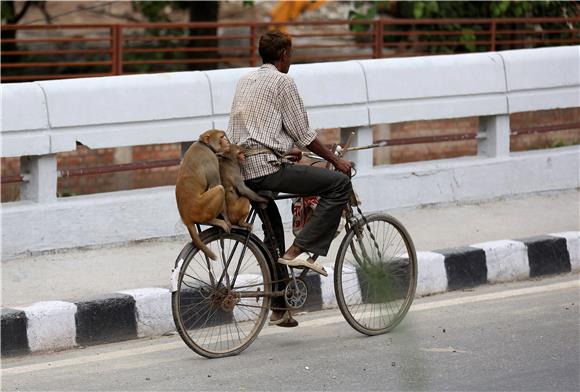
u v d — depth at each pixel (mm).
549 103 13758
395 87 12430
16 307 8812
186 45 21266
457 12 21281
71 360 8445
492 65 13203
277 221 8688
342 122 12062
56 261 10383
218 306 8445
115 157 17828
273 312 8766
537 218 12648
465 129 20125
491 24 19547
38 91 10273
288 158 8484
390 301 9281
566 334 9016
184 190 8133
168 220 11203
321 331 9242
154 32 20969
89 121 10547
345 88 12055
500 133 13469
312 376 7926
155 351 8688
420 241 11445
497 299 10297
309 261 8680
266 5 21422
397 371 8023
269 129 8344
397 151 19516
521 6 21203
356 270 9477
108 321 8977
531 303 10117
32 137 10250
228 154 8234
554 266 11367
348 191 8648
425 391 7535
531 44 21719
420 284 10430
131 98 10773
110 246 10906
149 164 11234
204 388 7648
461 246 11031
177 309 8203
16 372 8109
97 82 10633
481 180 13266
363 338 9008
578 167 14133
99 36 20609
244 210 8336
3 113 10055
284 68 8617
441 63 12789
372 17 20641
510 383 7707
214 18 21078
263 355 8508
